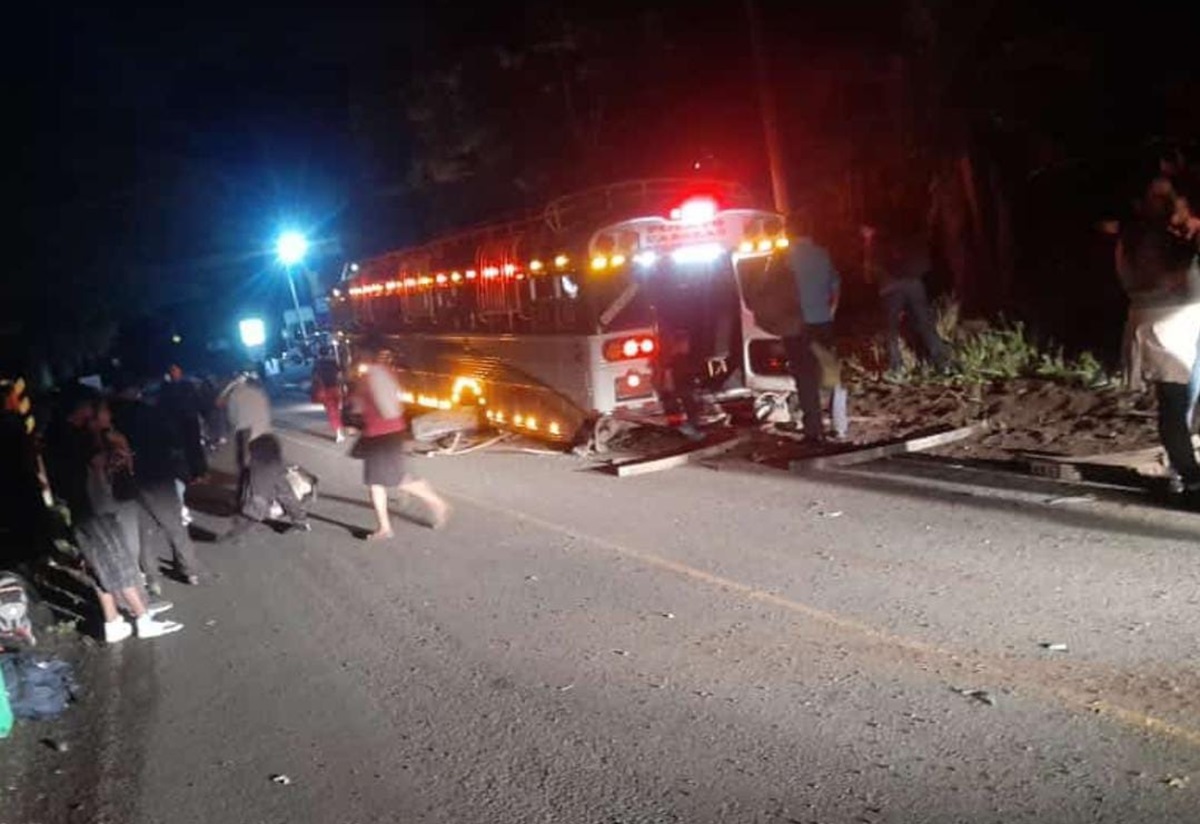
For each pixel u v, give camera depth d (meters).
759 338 13.86
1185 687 5.47
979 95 16.75
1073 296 16.97
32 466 12.22
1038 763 4.91
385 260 20.25
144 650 8.30
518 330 15.26
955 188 17.55
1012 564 7.54
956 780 4.86
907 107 17.70
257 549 11.11
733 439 12.74
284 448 18.84
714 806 4.91
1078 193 18.00
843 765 5.12
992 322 16.70
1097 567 7.27
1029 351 13.90
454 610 8.20
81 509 8.48
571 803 5.11
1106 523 8.12
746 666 6.42
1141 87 15.94
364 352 10.69
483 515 11.19
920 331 14.10
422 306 18.64
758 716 5.75
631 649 6.92
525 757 5.63
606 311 13.38
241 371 11.74
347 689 6.90
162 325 39.03
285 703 6.82
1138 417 10.83
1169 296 8.09
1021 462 10.05
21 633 8.34
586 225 13.35
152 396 13.09
